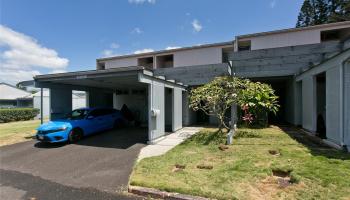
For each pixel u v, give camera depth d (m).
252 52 8.34
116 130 10.89
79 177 4.45
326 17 25.44
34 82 9.12
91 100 12.96
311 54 7.52
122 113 12.41
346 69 5.61
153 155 5.85
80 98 21.95
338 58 5.83
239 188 3.41
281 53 7.93
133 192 3.64
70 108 11.09
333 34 15.34
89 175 4.55
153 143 7.52
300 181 3.49
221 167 4.42
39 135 7.55
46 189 3.88
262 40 15.27
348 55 5.30
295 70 10.04
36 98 21.41
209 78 10.59
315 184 3.37
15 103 30.44
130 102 14.62
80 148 7.08
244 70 10.16
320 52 7.34
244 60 9.01
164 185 3.62
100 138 8.78
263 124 10.16
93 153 6.39
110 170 4.82
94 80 9.43
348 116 5.52
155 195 3.46
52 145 7.68
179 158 5.25
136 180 3.90
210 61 17.14
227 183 3.60
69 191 3.77
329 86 6.45
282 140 6.90
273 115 14.19
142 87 13.11
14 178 4.48
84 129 8.70
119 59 21.17
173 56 18.69
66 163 5.50
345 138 5.52
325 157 4.75
